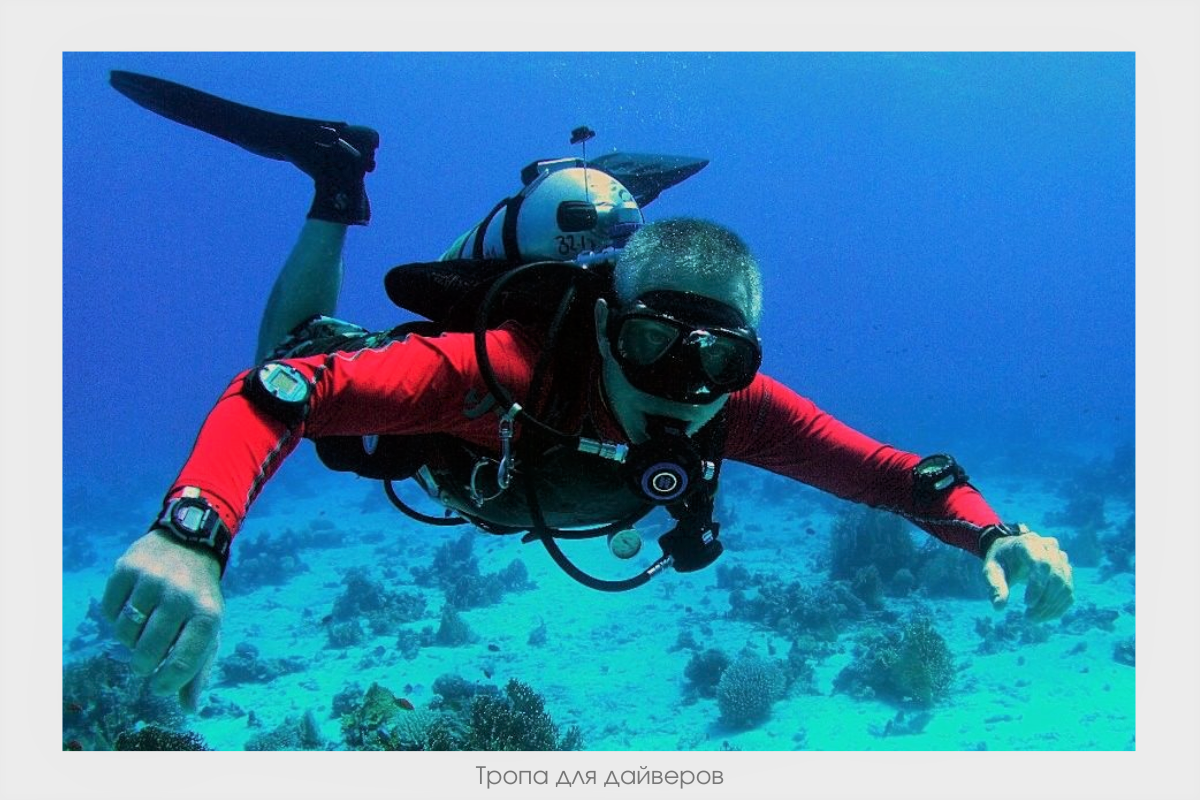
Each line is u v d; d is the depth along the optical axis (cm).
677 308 201
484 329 204
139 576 139
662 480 216
